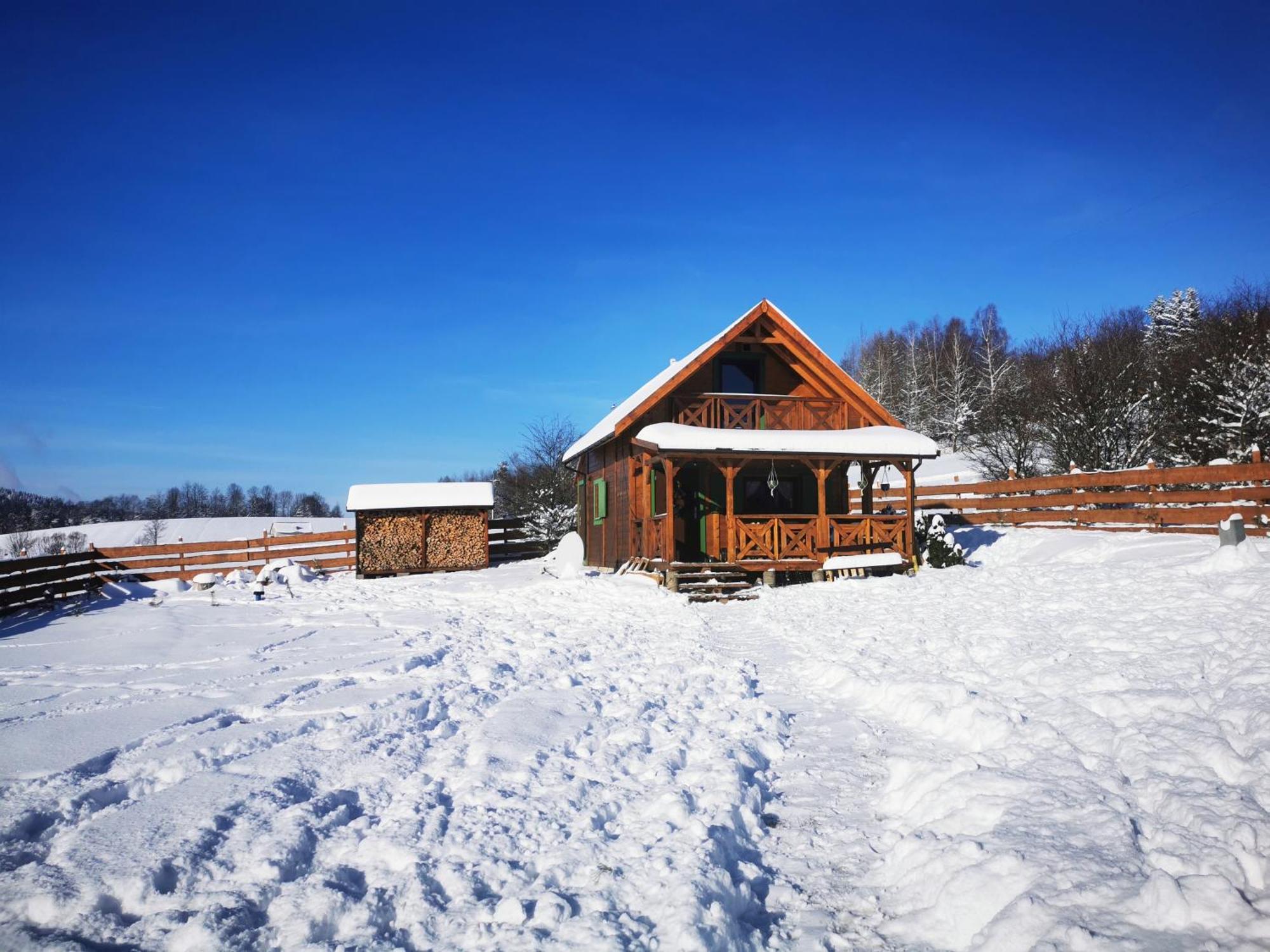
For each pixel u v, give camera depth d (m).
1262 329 24.14
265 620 13.53
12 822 4.30
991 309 60.91
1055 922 3.36
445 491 25.44
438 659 9.88
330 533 25.86
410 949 3.32
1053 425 27.89
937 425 48.78
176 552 24.61
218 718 6.50
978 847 4.07
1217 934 3.18
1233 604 8.72
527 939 3.36
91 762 5.34
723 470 17.75
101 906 3.55
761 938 3.61
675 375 18.66
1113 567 13.73
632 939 3.38
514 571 23.45
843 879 4.23
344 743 5.97
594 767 5.67
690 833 4.47
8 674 8.62
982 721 6.12
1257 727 5.03
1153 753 5.01
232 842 4.16
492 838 4.37
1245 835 3.81
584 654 10.19
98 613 14.77
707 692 8.02
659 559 18.69
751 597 15.96
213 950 3.17
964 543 20.92
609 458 22.84
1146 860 3.82
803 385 21.00
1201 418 22.83
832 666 8.73
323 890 3.67
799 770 5.86
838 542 18.42
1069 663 7.32
